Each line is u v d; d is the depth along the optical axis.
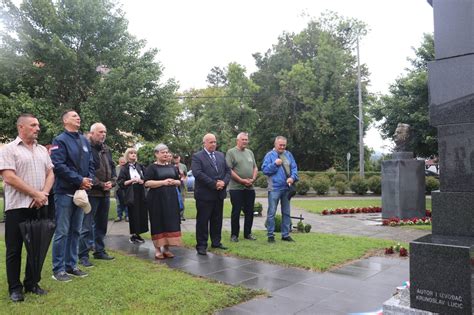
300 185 22.48
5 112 10.40
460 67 3.62
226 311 3.88
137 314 3.67
